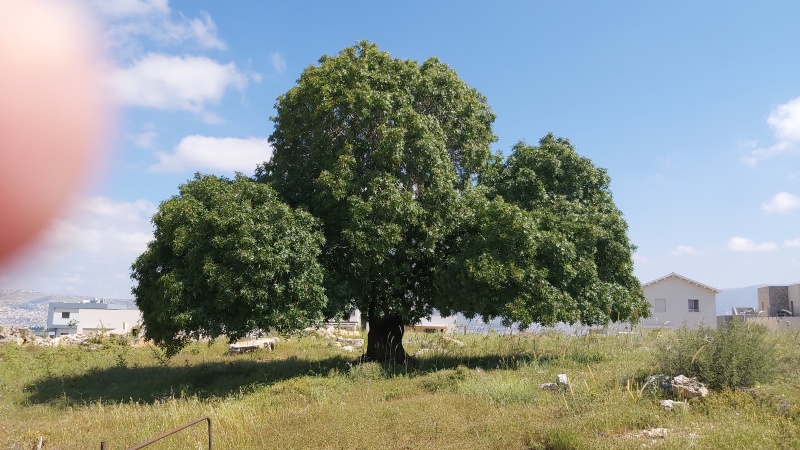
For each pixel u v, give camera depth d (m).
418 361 18.16
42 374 18.39
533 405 10.76
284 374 16.73
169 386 16.22
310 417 10.91
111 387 16.61
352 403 12.27
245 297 13.88
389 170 16.55
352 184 15.84
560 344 19.22
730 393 9.84
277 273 14.33
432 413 10.55
